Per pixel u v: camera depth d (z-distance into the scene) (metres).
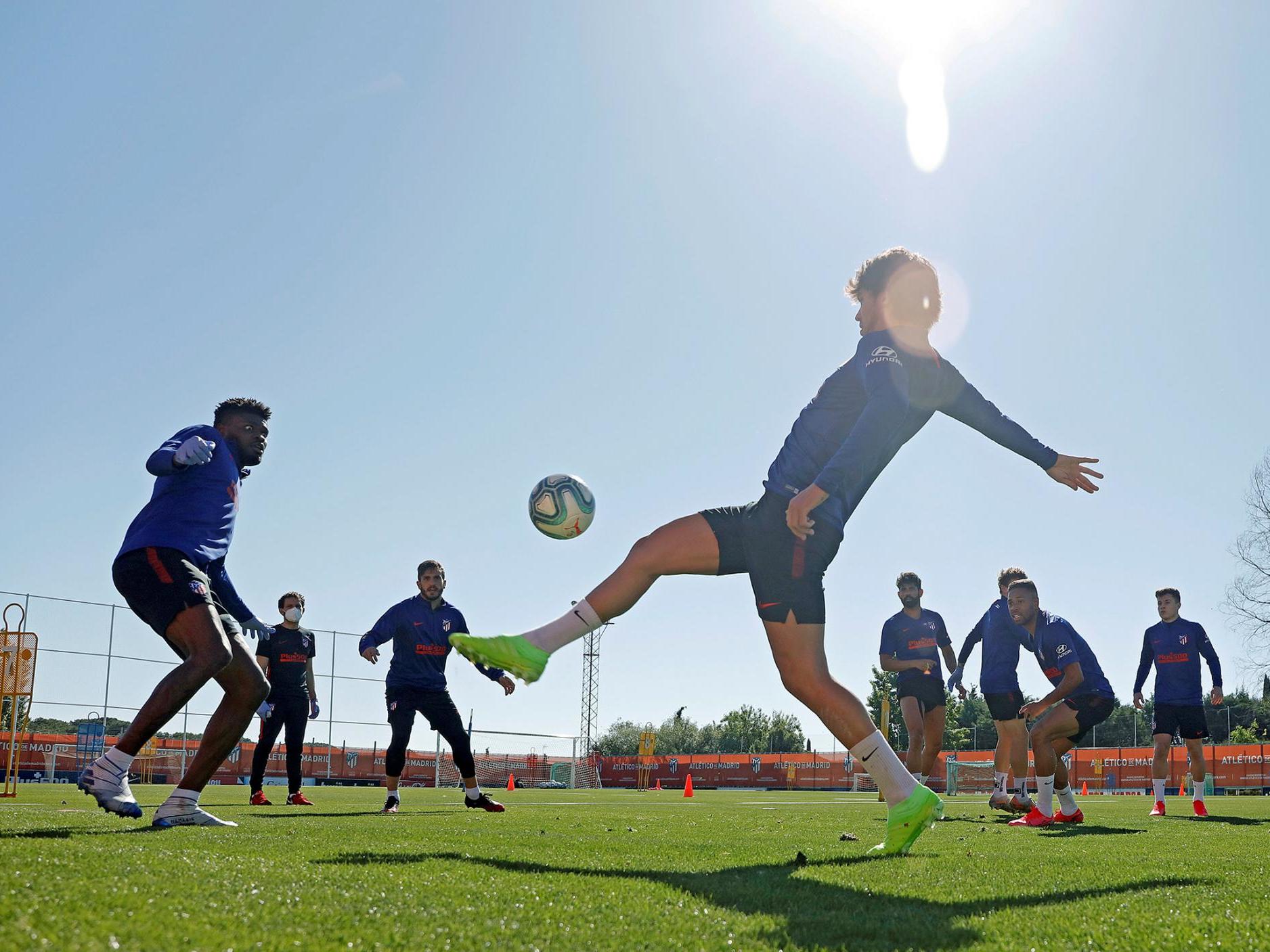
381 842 3.82
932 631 10.45
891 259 3.93
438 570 8.23
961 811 9.88
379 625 8.15
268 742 9.64
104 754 4.23
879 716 40.72
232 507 4.55
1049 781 7.34
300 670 9.78
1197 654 10.33
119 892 2.04
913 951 1.89
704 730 73.69
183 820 4.49
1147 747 36.84
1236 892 2.80
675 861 3.48
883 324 3.91
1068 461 4.28
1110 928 2.16
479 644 3.70
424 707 8.16
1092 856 4.05
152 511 4.34
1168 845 4.88
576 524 5.38
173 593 4.18
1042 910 2.42
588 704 56.88
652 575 3.75
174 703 4.16
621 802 12.98
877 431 3.61
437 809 8.52
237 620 4.81
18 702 11.91
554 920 2.08
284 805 9.21
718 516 3.77
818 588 3.70
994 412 4.20
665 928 2.05
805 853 3.87
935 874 3.17
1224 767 35.25
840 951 1.88
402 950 1.74
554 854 3.59
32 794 11.13
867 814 8.36
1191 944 1.99
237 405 4.76
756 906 2.40
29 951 1.52
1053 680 7.59
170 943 1.64
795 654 3.69
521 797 16.03
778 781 43.31
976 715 64.56
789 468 3.75
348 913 2.03
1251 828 7.08
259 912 1.98
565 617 3.76
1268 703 52.84
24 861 2.40
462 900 2.28
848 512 3.82
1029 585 7.57
